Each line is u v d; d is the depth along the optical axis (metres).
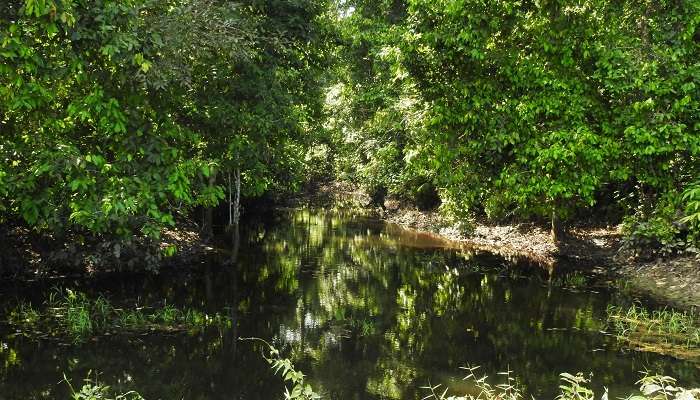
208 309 10.77
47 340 8.73
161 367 7.90
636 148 9.02
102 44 5.67
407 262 15.86
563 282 13.09
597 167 9.32
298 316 10.51
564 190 9.39
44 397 6.74
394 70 10.99
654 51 8.95
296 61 13.20
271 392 7.15
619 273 13.62
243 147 10.79
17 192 6.53
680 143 8.79
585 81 9.63
